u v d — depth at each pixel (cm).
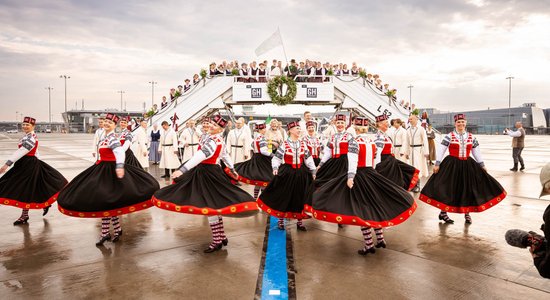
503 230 550
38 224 589
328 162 559
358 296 335
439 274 385
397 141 1045
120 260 426
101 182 469
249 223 599
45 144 2925
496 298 330
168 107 1611
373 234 533
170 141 1162
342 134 538
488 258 432
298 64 1764
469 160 562
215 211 426
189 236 523
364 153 449
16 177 562
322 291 345
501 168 1308
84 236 523
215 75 1638
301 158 527
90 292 341
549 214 228
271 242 496
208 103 1628
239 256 440
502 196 557
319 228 569
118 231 508
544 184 230
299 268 402
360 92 1659
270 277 378
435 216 641
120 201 467
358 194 437
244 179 715
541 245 234
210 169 454
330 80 1645
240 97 1617
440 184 572
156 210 689
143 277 376
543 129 5272
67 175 1109
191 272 390
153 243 491
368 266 408
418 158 1058
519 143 1218
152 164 1507
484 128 5784
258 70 1638
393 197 441
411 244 486
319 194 447
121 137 657
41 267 403
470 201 555
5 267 403
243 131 1072
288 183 522
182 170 430
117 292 342
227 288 351
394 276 380
